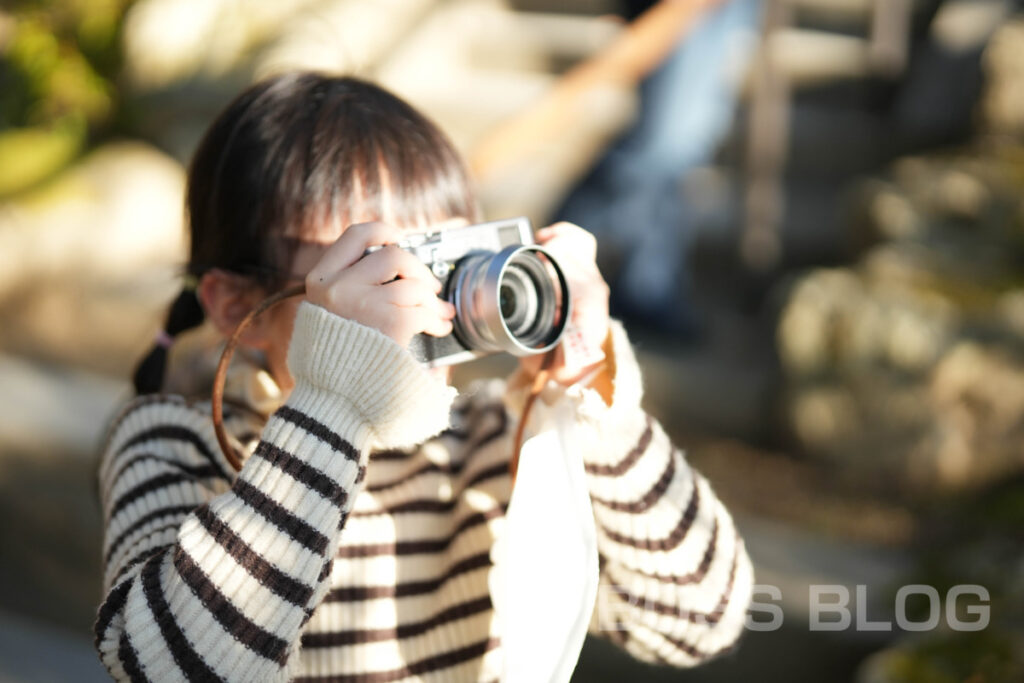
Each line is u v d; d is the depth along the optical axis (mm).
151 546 958
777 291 3303
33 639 2131
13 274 3074
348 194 1016
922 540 2182
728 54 2918
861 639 1891
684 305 2930
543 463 986
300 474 878
